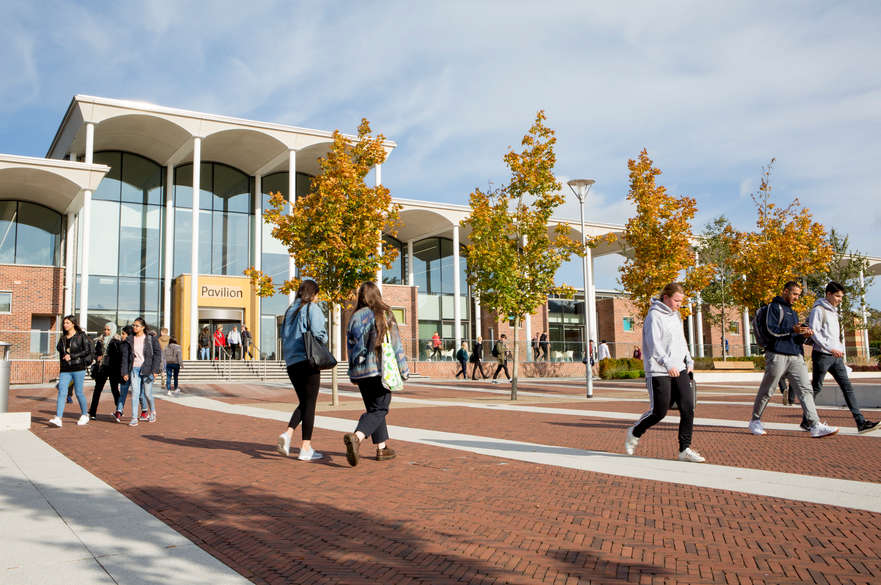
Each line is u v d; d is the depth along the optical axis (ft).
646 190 75.10
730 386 81.05
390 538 13.46
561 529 14.10
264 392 67.97
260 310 116.16
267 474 20.42
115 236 108.17
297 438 30.04
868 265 119.24
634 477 19.89
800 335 27.30
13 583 10.59
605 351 115.85
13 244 102.27
